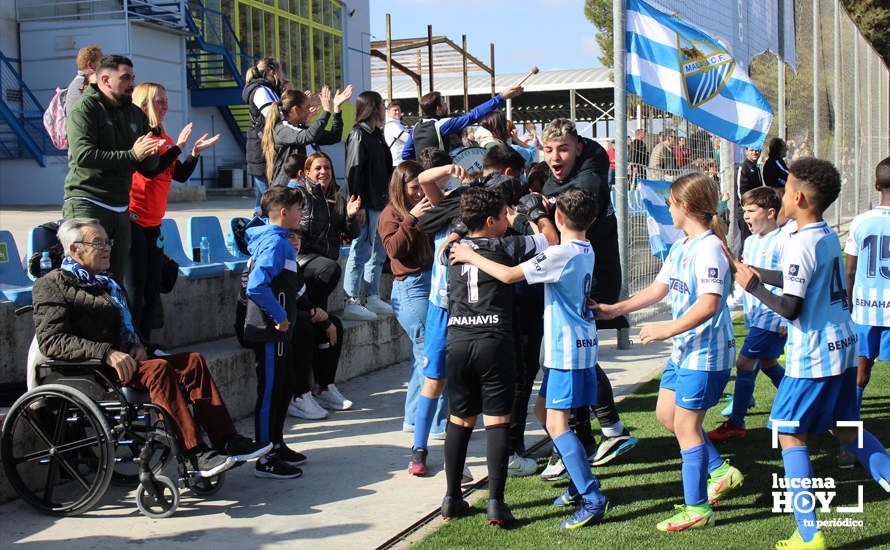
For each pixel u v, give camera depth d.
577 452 4.14
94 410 4.27
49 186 19.42
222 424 4.57
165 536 4.13
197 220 7.62
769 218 5.63
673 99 8.48
